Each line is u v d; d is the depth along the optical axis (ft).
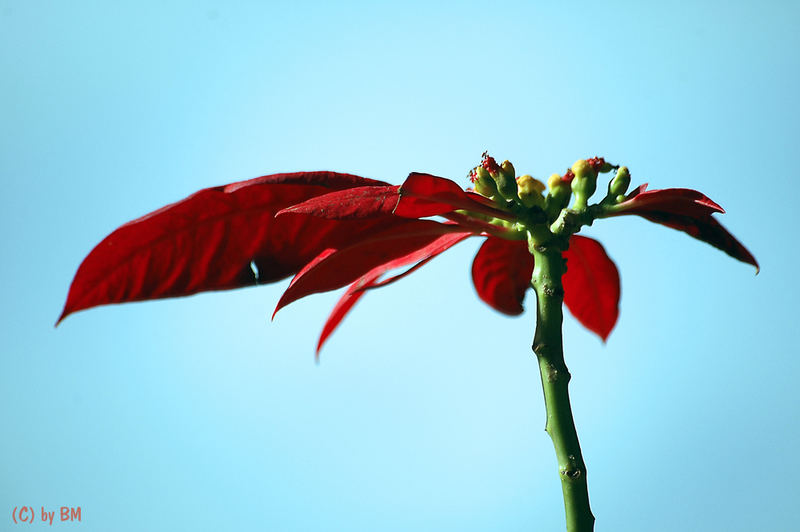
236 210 2.12
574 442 2.04
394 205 2.04
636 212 2.12
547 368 2.06
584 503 2.02
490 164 2.12
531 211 2.10
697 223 2.13
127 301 2.13
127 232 2.09
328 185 2.11
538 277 2.09
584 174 2.12
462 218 2.12
